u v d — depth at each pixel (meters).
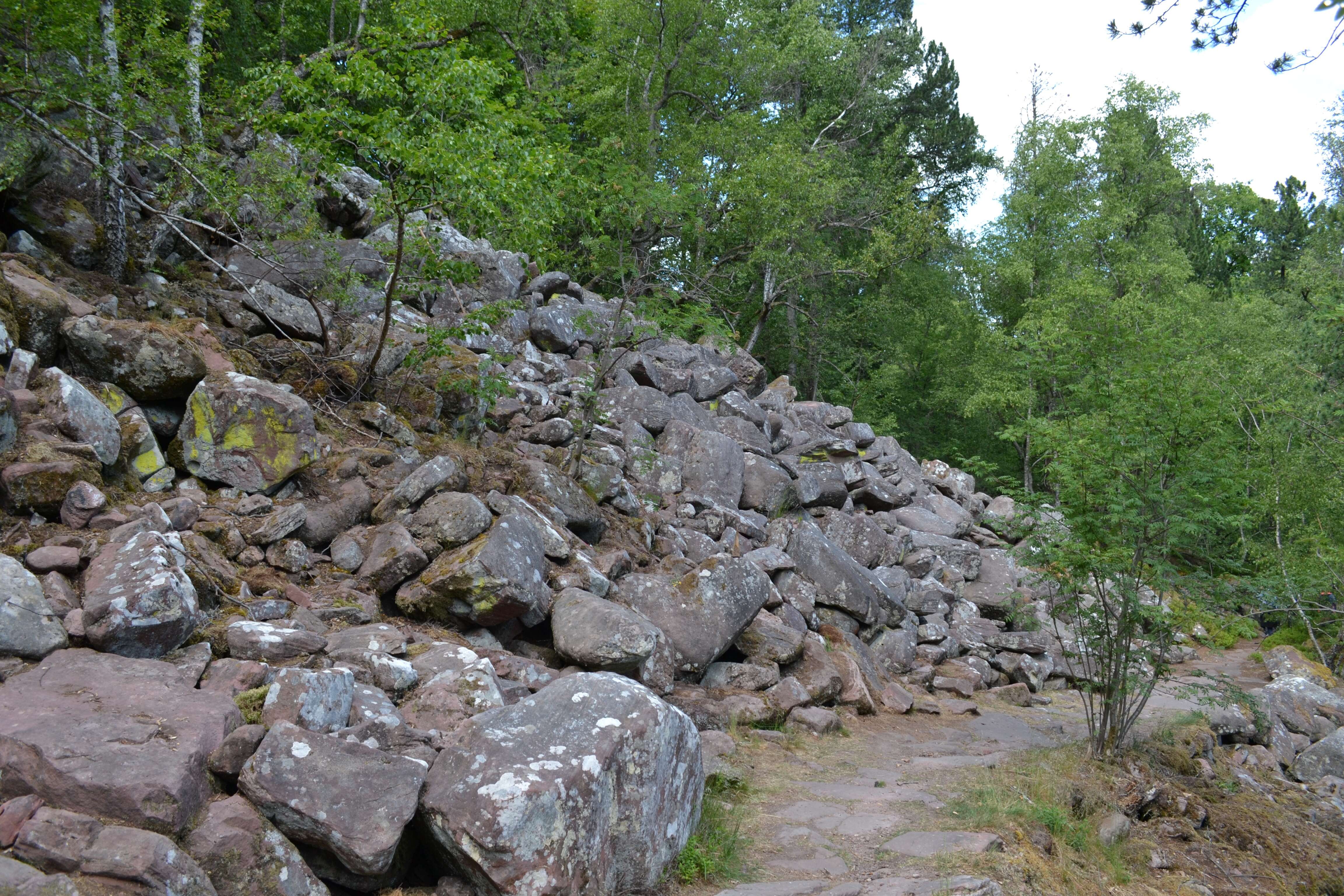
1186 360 9.11
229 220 10.20
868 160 31.31
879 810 6.79
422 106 9.28
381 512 8.27
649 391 14.14
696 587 9.27
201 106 11.30
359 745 4.57
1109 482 8.98
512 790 4.46
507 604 7.50
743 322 30.81
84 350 7.44
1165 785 8.46
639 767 5.02
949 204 36.25
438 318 13.05
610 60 24.52
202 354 8.11
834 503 15.13
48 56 9.25
